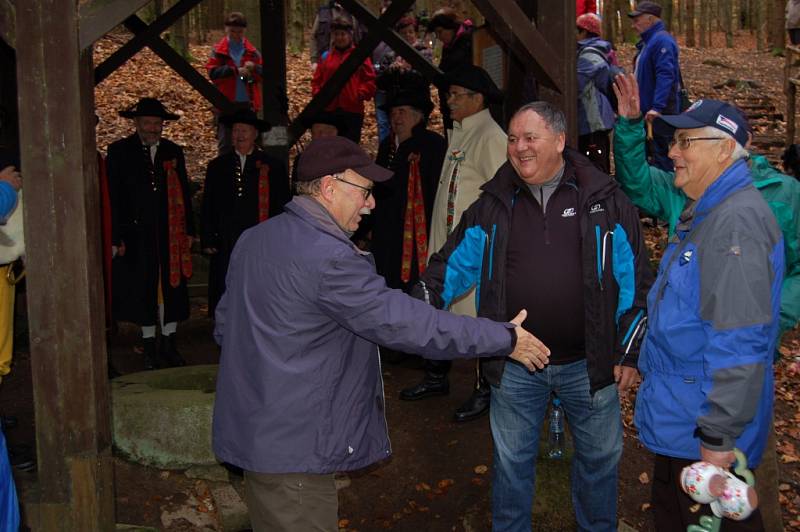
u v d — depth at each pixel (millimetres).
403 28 8812
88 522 3248
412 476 4395
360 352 2707
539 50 3770
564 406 3348
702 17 25641
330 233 2629
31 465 4156
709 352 2529
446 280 3418
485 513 4066
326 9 9227
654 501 3006
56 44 3039
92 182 3207
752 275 2492
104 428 3314
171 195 5672
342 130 5988
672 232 3484
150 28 7359
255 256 2654
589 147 7047
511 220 3238
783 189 3145
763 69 18344
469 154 4590
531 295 3193
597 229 3137
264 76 7852
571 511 3920
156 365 5781
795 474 4980
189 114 11945
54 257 3123
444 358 2729
